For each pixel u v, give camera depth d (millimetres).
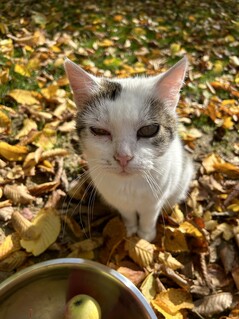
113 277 256
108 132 260
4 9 648
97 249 330
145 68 544
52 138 412
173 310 278
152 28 642
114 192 295
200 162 412
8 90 465
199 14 703
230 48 609
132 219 335
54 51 550
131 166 253
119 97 261
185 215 361
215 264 324
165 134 267
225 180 391
